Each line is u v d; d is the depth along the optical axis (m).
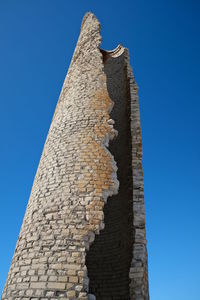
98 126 8.55
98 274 9.30
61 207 6.75
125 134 11.12
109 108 9.22
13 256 6.77
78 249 6.02
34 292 5.50
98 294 8.77
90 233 6.31
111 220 10.52
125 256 8.76
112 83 14.74
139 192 8.49
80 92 9.77
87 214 6.58
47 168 7.97
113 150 11.97
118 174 10.95
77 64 11.30
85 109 9.05
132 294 6.62
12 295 5.71
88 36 12.16
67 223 6.43
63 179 7.33
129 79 11.44
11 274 6.26
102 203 6.84
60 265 5.79
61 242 6.13
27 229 6.84
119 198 10.49
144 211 8.09
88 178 7.25
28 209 7.54
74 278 5.61
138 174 8.88
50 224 6.53
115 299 8.34
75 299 5.34
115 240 9.82
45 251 6.08
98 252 9.95
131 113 10.27
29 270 5.90
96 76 10.17
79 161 7.63
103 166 7.60
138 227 7.77
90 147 7.96
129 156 9.77
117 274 8.84
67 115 9.19
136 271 6.93
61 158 7.91
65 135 8.55
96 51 11.12
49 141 8.95
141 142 9.58
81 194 6.92
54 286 5.50
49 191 7.27
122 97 13.20
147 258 7.88
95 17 12.91
